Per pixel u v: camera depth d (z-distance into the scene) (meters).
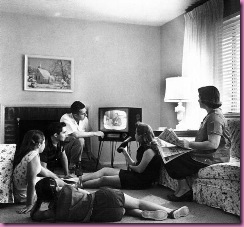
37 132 2.48
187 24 4.41
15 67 4.71
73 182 3.00
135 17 4.92
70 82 4.91
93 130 5.02
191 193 2.75
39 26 4.82
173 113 4.99
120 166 4.85
